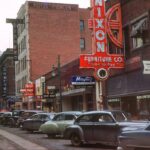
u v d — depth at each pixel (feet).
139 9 98.17
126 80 104.47
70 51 245.04
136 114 98.99
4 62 346.74
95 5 104.73
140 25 95.50
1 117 159.22
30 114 127.44
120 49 108.58
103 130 65.05
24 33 248.32
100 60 104.63
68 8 248.11
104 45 105.09
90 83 123.65
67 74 154.92
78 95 150.41
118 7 107.34
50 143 77.51
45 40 240.73
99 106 118.21
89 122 67.82
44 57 239.30
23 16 252.01
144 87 94.58
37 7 241.96
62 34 244.63
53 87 167.84
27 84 219.00
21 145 74.18
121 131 58.03
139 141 50.47
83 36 254.88
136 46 100.78
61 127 86.89
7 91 328.49
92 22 105.91
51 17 243.81
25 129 110.32
